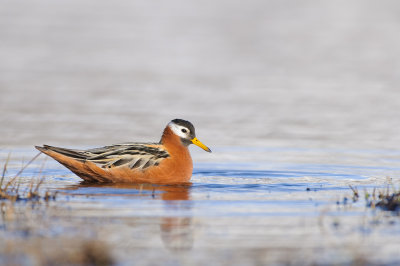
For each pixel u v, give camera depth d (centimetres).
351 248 832
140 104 2470
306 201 1127
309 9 6034
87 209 1037
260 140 1917
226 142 1891
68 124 2088
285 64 3534
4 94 2594
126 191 1224
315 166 1560
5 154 1647
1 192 1119
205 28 4862
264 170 1509
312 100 2594
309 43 4253
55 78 3003
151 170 1343
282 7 6184
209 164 1595
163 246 838
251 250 826
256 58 3725
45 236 863
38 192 1177
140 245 841
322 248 837
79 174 1345
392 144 1855
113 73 3180
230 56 3778
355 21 5228
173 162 1362
